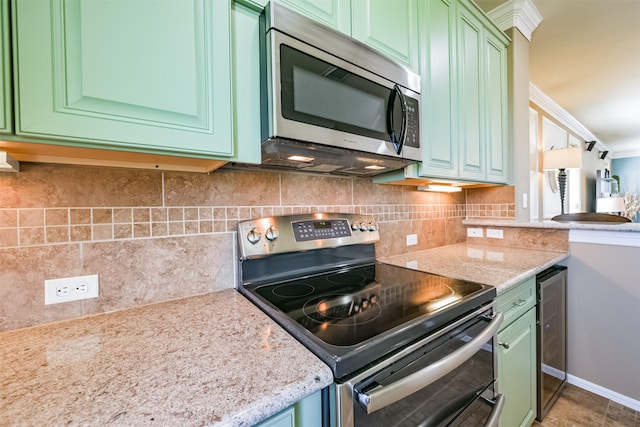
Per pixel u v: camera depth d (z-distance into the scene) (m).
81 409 0.44
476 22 1.72
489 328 0.90
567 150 3.04
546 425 1.47
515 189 2.03
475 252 1.82
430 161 1.35
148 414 0.43
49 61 0.54
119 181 0.87
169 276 0.95
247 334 0.70
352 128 0.97
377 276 1.22
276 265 1.16
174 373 0.53
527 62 2.21
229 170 1.09
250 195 1.14
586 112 4.22
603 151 6.63
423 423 0.74
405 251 1.76
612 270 1.62
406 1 1.27
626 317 1.58
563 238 1.78
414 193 1.84
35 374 0.54
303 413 0.55
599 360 1.68
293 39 0.84
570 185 4.54
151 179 0.92
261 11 0.85
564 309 1.74
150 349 0.63
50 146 0.60
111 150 0.65
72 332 0.72
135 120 0.63
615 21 2.15
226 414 0.43
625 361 1.60
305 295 0.98
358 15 1.07
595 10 2.03
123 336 0.69
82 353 0.61
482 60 1.77
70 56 0.56
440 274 1.25
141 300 0.90
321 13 0.97
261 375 0.53
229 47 0.77
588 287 1.70
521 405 1.30
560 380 1.71
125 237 0.88
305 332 0.68
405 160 1.21
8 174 0.72
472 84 1.67
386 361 0.64
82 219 0.81
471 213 2.25
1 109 0.51
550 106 3.74
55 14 0.55
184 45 0.70
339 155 1.03
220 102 0.75
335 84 0.93
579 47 2.52
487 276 1.21
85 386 0.50
